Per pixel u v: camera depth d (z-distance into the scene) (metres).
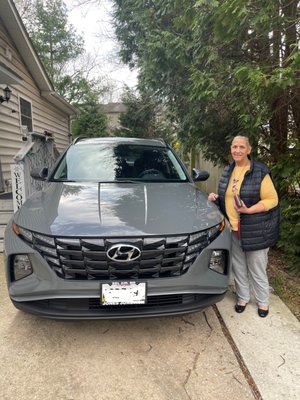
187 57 5.11
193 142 6.20
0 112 7.24
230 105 4.27
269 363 2.21
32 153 5.79
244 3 2.99
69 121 15.80
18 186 4.50
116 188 2.98
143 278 2.17
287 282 3.54
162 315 2.23
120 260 2.11
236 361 2.25
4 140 7.46
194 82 4.26
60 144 13.96
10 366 2.16
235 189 2.66
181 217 2.41
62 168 3.53
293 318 2.78
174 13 5.91
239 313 2.86
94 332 2.56
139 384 2.01
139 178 3.42
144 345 2.41
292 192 4.14
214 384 2.03
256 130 3.87
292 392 1.96
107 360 2.23
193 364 2.21
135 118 16.91
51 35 25.22
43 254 2.18
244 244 2.62
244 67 3.11
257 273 2.73
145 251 2.14
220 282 2.39
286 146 4.18
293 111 4.12
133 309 2.22
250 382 2.05
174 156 3.92
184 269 2.24
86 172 3.45
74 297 2.14
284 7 3.26
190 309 2.29
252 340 2.46
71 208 2.48
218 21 3.32
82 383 2.01
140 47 8.59
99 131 21.88
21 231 2.29
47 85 10.29
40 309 2.21
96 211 2.42
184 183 3.37
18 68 8.57
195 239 2.27
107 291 2.12
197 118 5.45
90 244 2.12
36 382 2.02
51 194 2.87
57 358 2.25
